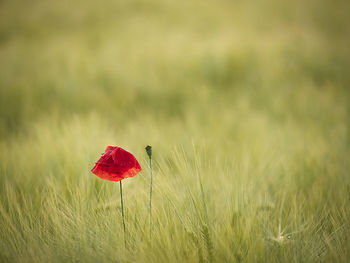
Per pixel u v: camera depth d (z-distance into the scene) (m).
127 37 18.25
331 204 5.04
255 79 12.69
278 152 5.73
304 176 5.20
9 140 7.25
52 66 13.64
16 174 5.12
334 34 19.53
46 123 7.36
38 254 4.87
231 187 5.00
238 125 8.46
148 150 4.89
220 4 25.27
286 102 10.34
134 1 25.23
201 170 5.01
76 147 5.23
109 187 5.06
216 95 11.27
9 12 25.12
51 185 5.04
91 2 25.41
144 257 4.85
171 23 21.56
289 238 4.92
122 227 4.92
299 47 14.93
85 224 4.91
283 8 24.09
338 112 9.08
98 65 13.45
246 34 17.77
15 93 10.85
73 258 4.86
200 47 15.16
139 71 12.88
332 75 13.09
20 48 17.38
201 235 4.90
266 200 5.03
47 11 24.44
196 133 7.52
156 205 4.97
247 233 4.90
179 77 12.45
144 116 9.37
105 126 6.93
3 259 4.86
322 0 24.97
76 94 10.80
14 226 4.92
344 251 4.88
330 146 5.88
